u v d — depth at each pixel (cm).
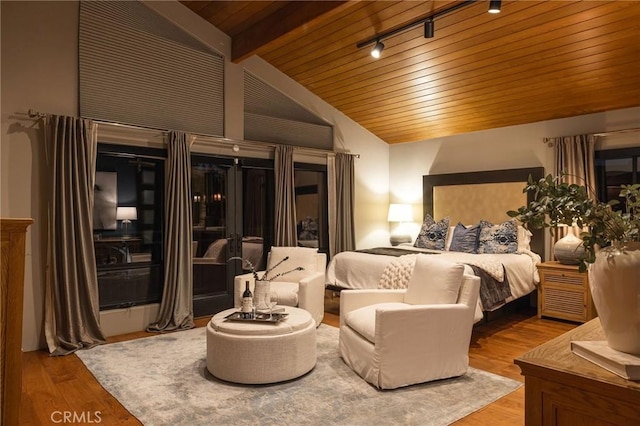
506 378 317
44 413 268
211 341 317
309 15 425
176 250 463
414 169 674
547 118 530
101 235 441
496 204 574
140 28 464
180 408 270
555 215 138
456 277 323
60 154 395
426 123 614
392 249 568
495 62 455
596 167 497
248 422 252
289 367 307
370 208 682
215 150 518
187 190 477
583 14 367
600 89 454
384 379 292
